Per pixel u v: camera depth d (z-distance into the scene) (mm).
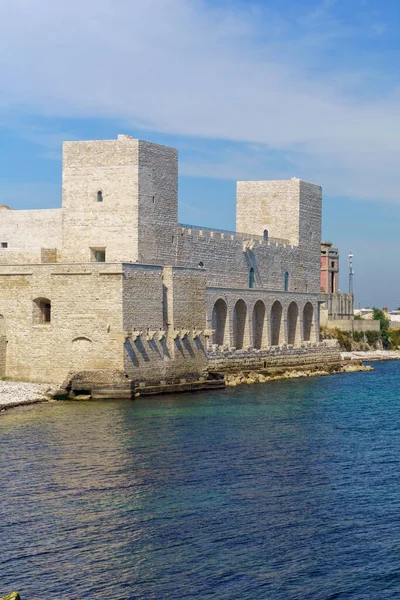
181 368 92875
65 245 97312
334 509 47281
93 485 50406
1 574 38406
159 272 89625
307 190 133250
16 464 54719
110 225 95688
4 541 41750
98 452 58344
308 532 43750
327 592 37500
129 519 44875
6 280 87000
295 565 39875
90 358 84062
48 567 39125
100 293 83688
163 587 37531
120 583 37781
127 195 95062
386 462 58156
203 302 97312
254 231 132500
